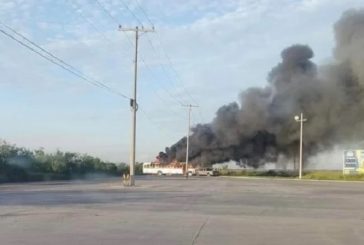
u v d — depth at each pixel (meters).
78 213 21.62
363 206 28.80
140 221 18.77
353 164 90.06
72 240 13.83
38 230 15.88
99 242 13.56
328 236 15.64
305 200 33.12
